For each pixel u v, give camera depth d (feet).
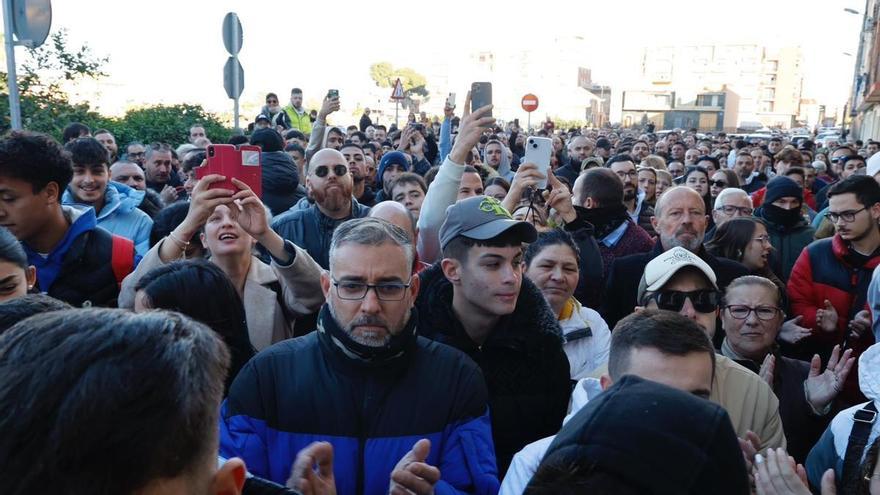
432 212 12.71
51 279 10.17
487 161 30.73
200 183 9.15
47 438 2.61
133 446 2.71
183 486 2.96
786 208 18.01
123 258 10.78
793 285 14.28
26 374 2.72
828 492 6.52
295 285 9.74
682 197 13.82
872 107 135.23
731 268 13.91
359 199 23.35
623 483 3.20
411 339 7.06
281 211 19.19
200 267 8.18
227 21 26.63
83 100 30.07
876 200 13.41
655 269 10.16
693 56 385.91
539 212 14.73
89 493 2.66
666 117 298.97
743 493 3.34
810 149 58.65
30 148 9.58
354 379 6.91
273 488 4.41
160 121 34.94
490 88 15.49
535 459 6.63
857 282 13.62
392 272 6.87
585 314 10.81
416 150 35.96
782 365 10.29
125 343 2.88
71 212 10.61
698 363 6.53
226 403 7.03
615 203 16.08
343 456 6.73
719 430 3.37
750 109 377.50
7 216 9.61
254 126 43.78
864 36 163.84
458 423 7.02
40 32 15.20
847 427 7.47
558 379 8.69
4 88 24.99
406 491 5.59
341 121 148.87
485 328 8.73
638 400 3.50
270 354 7.16
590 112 313.53
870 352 7.55
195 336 3.18
